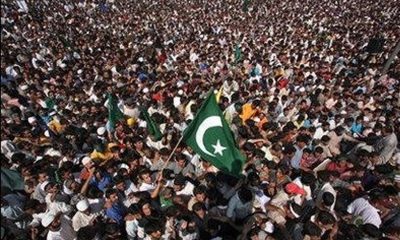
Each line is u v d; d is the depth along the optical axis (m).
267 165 6.63
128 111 10.04
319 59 17.08
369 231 5.20
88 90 11.95
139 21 25.98
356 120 10.31
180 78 13.48
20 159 7.02
